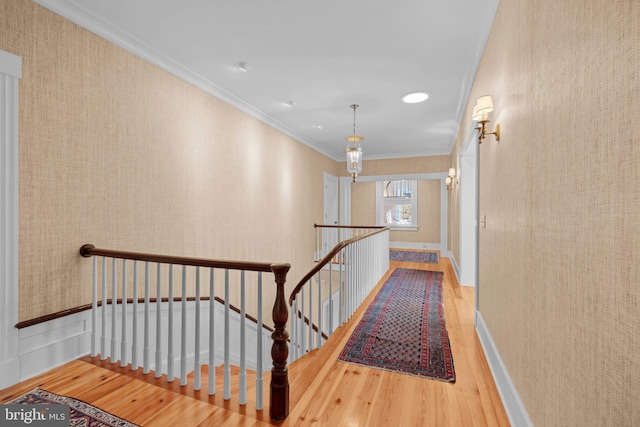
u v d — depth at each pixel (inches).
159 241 115.6
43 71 82.2
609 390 34.0
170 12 90.7
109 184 98.7
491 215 95.3
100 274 95.3
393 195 381.1
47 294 83.7
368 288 166.7
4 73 74.8
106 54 97.7
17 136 77.3
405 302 153.9
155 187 114.3
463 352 100.1
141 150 109.1
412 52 112.0
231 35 102.3
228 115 152.8
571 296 42.9
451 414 68.9
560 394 45.9
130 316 105.2
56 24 85.0
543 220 53.4
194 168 131.9
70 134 88.3
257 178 176.1
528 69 61.2
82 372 83.3
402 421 66.2
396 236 373.4
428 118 187.2
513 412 65.2
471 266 185.3
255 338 160.7
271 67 123.2
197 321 75.2
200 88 135.1
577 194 41.6
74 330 89.7
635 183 30.0
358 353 98.8
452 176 235.5
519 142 67.0
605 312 34.9
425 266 251.3
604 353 35.0
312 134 224.5
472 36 102.0
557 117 48.1
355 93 148.8
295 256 222.4
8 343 76.5
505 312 77.2
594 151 37.4
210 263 72.9
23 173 78.7
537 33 56.5
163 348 113.7
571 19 43.3
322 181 274.5
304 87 141.9
